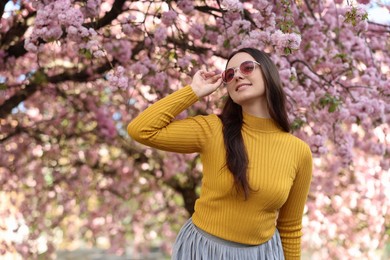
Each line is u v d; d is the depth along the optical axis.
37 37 3.64
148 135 2.34
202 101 4.79
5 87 4.45
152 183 6.71
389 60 5.03
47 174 6.51
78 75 4.91
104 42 4.47
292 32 3.59
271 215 2.39
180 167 5.96
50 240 6.49
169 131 2.36
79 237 7.15
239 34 3.71
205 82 2.44
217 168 2.34
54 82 4.94
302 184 2.50
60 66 5.22
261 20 3.70
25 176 6.03
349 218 5.87
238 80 2.40
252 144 2.38
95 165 6.35
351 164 4.87
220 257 2.34
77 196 6.42
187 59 4.10
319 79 4.21
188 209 6.25
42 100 5.69
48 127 5.86
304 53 4.24
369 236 5.87
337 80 4.37
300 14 4.12
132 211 7.18
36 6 3.74
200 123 2.41
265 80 2.40
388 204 5.59
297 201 2.54
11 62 4.70
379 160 5.21
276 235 2.51
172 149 2.39
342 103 4.12
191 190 6.24
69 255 11.55
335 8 4.48
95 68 4.82
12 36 4.57
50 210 6.61
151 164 6.43
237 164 2.29
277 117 2.42
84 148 6.22
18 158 5.91
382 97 4.41
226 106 2.50
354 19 3.50
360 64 4.69
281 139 2.43
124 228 7.16
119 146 6.18
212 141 2.38
